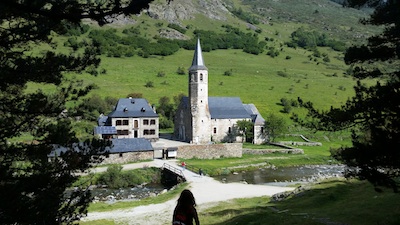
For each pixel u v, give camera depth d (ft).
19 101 45.73
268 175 185.26
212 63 537.65
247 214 88.99
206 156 218.38
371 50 56.75
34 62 44.98
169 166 178.70
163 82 407.03
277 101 370.53
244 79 451.94
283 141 282.36
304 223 75.25
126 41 575.38
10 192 36.06
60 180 43.57
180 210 32.40
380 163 50.21
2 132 43.06
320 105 364.17
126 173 165.17
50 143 46.78
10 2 29.53
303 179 175.22
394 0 52.06
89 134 230.68
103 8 29.94
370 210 80.12
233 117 279.69
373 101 51.72
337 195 103.40
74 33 500.74
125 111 257.55
